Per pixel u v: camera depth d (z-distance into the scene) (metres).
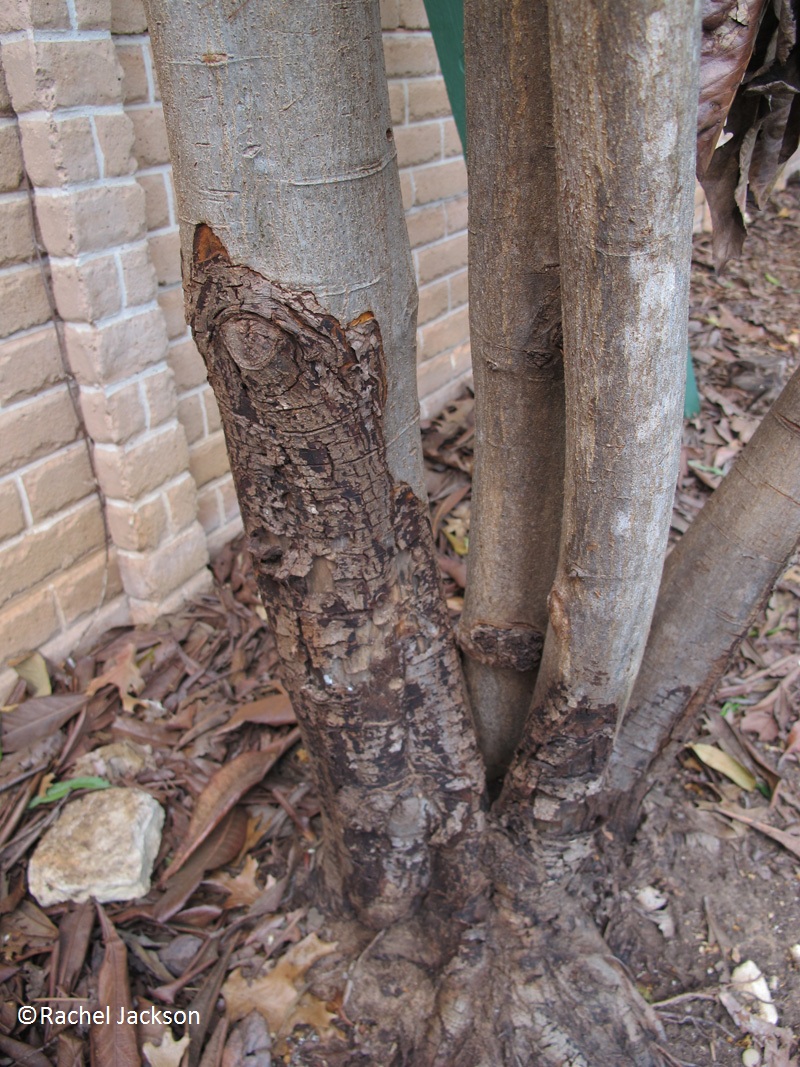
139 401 2.30
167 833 2.03
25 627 2.26
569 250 0.95
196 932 1.85
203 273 1.04
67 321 2.12
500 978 1.69
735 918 1.85
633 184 0.86
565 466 1.18
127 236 2.13
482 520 1.45
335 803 1.56
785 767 2.15
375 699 1.39
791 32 0.91
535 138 1.06
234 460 1.22
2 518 2.13
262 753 2.11
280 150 0.95
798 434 1.40
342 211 1.01
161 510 2.47
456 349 3.67
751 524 1.49
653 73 0.80
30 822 2.02
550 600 1.31
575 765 1.47
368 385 1.12
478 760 1.57
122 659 2.37
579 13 0.79
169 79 0.94
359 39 0.95
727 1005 1.70
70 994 1.72
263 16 0.88
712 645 1.62
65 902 1.86
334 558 1.25
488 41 1.02
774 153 1.09
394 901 1.69
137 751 2.19
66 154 1.92
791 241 5.38
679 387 1.05
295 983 1.75
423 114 3.05
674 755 1.84
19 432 2.11
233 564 2.79
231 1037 1.67
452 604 2.59
